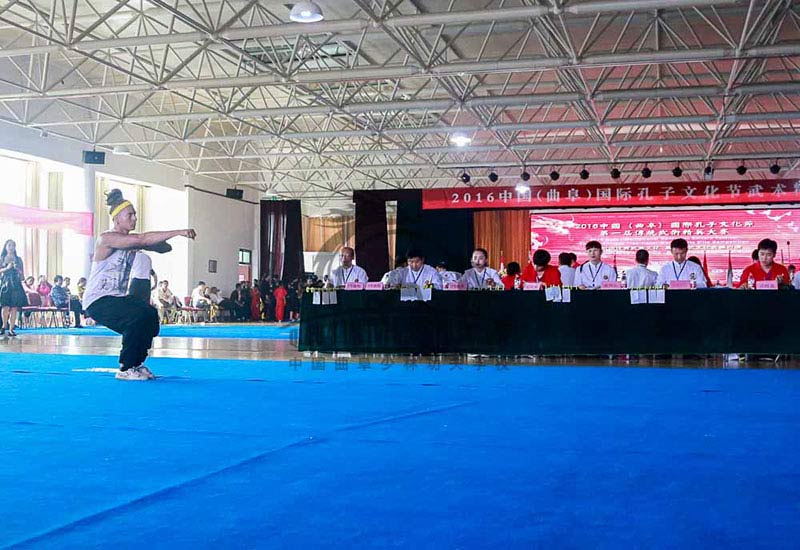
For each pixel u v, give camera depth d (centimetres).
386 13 1115
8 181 1972
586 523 247
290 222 2550
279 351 1135
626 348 944
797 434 418
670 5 1020
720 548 221
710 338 930
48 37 1205
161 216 2491
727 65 1695
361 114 1969
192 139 1956
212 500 277
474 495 283
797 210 1680
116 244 734
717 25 1454
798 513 258
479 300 982
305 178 2803
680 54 1223
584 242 1828
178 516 256
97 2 1430
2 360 940
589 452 365
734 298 930
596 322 953
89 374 766
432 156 2547
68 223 1983
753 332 923
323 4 1375
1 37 1656
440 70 1328
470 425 451
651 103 2069
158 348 1212
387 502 274
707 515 255
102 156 1962
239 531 240
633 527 242
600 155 2530
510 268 1141
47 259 2084
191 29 1566
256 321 2530
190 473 321
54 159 1962
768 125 2134
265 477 314
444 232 1528
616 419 476
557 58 1273
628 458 351
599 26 1463
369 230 1597
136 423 457
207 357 1011
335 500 277
